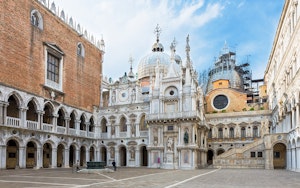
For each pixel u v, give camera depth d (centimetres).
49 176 3042
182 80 5909
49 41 5334
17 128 4378
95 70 6869
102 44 7275
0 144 4103
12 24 4512
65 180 2559
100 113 6650
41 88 5044
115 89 6900
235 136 7038
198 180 2677
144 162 6606
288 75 4812
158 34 9338
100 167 3966
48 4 5441
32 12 4972
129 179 2744
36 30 5022
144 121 6319
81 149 6334
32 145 5300
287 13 4784
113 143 6412
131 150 6225
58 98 5478
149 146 5812
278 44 5878
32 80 4850
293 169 4497
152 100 5994
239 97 7706
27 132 4609
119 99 6825
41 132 4912
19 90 4512
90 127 6638
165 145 5731
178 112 5631
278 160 5678
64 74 5722
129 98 6688
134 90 6662
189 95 5706
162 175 3372
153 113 5884
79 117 6056
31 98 4759
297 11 4038
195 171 4397
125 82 6812
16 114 4938
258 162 5466
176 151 5609
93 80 6750
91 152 6606
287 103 4875
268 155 5162
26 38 4784
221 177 3075
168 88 5966
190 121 5544
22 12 4734
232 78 9394
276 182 2486
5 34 4366
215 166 5853
